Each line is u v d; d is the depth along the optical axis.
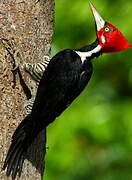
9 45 13.91
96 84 19.20
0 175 13.50
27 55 14.12
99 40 14.22
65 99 13.67
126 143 18.45
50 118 13.67
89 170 18.50
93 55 14.08
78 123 18.28
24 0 14.18
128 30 18.48
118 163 18.75
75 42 19.08
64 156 18.17
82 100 18.84
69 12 18.98
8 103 13.76
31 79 14.12
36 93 13.88
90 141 18.34
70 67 13.70
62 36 19.09
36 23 14.34
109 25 14.32
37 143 14.23
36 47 14.31
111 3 18.89
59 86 13.62
